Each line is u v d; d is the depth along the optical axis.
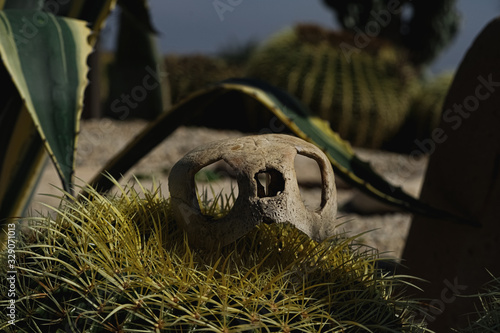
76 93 1.34
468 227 1.76
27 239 1.15
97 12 1.81
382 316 1.06
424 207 1.59
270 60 8.93
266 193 1.14
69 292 0.98
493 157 1.73
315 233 1.03
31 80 1.33
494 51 1.80
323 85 8.61
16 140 1.73
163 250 1.01
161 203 1.18
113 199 1.18
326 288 1.04
